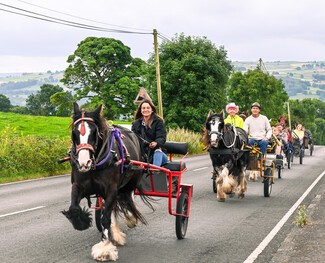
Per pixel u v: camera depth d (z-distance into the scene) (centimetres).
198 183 1841
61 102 7006
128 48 6888
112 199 762
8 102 10856
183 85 4678
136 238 906
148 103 936
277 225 1041
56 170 2230
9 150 2125
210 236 934
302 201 1399
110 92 6475
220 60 4809
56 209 1227
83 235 922
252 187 1720
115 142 786
